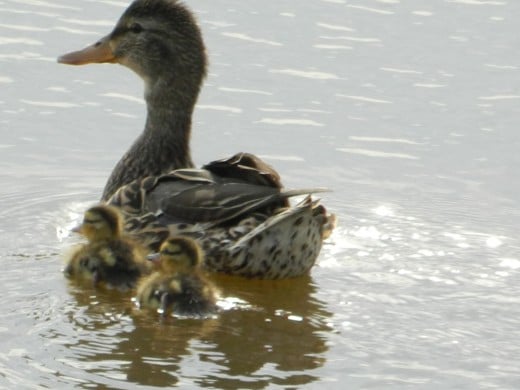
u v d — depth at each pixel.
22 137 16.72
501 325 12.04
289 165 16.45
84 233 12.87
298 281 12.91
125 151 16.53
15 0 20.47
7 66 18.44
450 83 18.64
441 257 13.70
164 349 11.29
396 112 17.84
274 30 19.83
